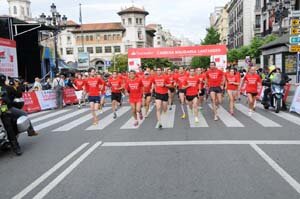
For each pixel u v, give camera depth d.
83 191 4.98
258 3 56.50
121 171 5.91
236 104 17.61
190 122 11.48
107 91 26.03
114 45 91.12
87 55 48.31
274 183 5.14
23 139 9.43
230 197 4.61
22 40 28.02
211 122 11.37
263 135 8.84
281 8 25.22
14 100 7.86
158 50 28.98
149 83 12.98
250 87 12.98
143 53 29.09
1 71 18.44
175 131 9.75
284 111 14.29
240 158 6.57
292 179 5.31
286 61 28.73
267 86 14.72
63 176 5.72
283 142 7.94
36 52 28.78
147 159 6.65
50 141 8.91
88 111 16.48
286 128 9.91
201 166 6.08
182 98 14.21
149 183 5.25
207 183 5.18
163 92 11.20
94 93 11.59
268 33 45.53
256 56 42.88
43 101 18.50
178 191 4.88
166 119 12.39
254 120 11.66
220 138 8.53
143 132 9.74
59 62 40.06
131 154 7.09
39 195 4.89
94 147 7.88
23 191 5.08
